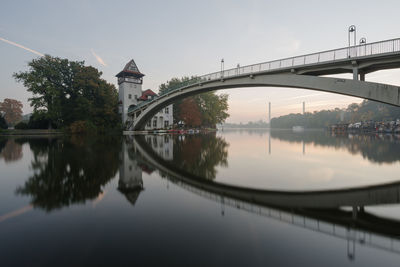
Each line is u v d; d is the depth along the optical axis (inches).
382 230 133.1
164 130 1936.5
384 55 540.7
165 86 2847.0
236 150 570.9
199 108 2822.3
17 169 311.0
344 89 609.9
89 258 99.5
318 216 153.6
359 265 96.2
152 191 209.3
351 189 220.4
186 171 304.7
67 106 1679.4
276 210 163.8
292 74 738.2
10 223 137.8
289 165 354.6
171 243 113.6
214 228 132.0
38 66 1584.6
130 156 443.8
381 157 434.9
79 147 626.5
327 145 705.0
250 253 104.6
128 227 132.5
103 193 201.6
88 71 1727.4
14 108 3053.6
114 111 1956.2
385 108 3088.1
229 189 218.8
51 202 176.7
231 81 983.0
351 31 636.1
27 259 98.9
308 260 100.0
